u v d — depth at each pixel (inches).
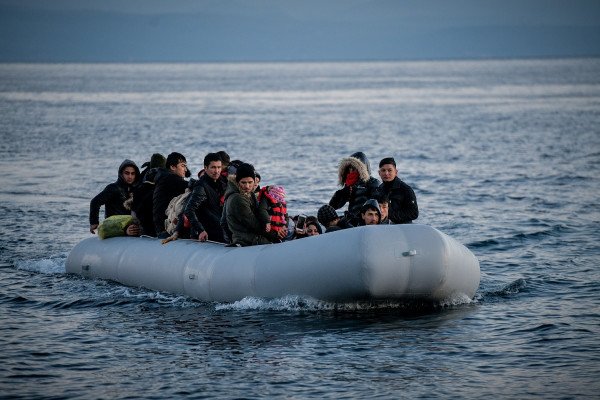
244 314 773.3
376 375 616.1
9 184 1745.8
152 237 929.5
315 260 758.5
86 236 1191.6
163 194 920.9
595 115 4060.0
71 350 685.3
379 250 736.3
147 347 691.4
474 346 676.7
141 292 869.2
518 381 601.3
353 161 861.8
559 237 1151.6
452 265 754.8
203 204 874.1
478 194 1598.2
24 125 3533.5
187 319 768.3
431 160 2240.4
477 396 574.6
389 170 852.6
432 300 771.4
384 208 828.6
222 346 689.6
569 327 722.8
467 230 1212.5
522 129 3292.3
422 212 1389.0
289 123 3725.4
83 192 1636.3
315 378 612.4
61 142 2755.9
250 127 3479.3
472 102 5433.1
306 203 1476.4
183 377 619.5
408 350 668.7
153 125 3572.8
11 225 1272.1
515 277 921.5
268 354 666.2
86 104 5324.8
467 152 2434.8
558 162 2140.7
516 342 686.5
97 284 908.0
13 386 604.7
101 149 2529.5
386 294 748.0
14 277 945.5
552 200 1508.4
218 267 816.9
